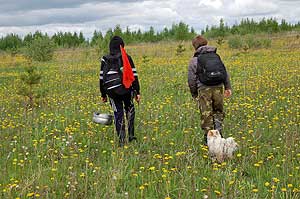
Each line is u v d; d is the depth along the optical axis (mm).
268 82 13906
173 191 5234
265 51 34719
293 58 24531
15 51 49000
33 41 35969
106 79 7340
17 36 79500
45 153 7129
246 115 9367
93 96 13398
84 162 6609
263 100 11078
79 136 8094
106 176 5730
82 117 9906
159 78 16922
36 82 12094
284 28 75750
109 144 7500
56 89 15906
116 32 34531
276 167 5941
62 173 6004
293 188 5242
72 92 14719
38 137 8148
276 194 5031
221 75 6879
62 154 6781
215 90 7020
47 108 11383
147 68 22125
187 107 10281
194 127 8531
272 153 6762
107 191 5098
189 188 5199
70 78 19234
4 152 7352
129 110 7594
